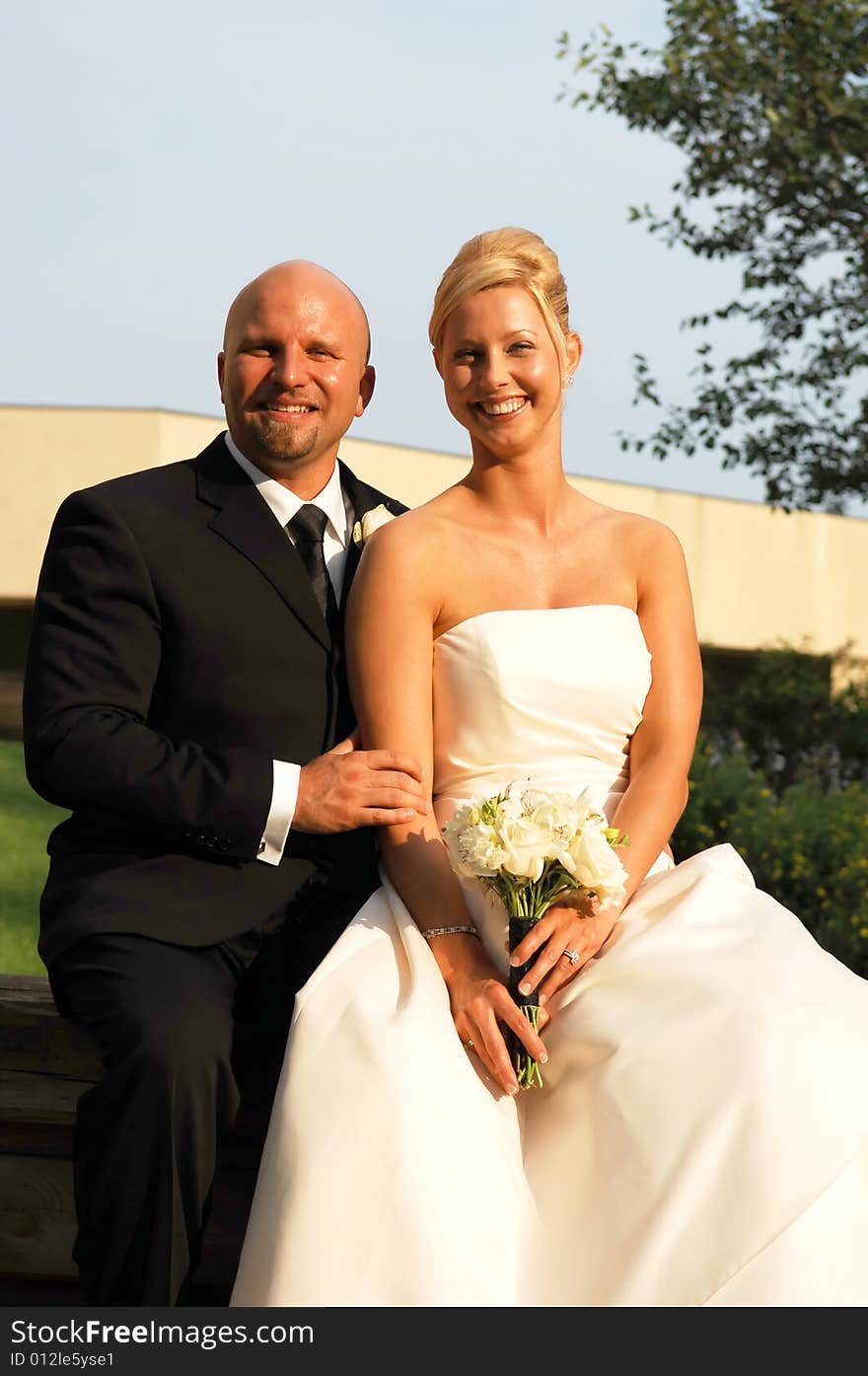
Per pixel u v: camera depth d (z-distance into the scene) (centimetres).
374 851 293
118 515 279
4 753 1226
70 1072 279
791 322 1018
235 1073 273
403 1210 219
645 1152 230
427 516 297
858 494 1032
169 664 278
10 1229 279
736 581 1723
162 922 256
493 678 283
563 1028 252
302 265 296
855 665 1608
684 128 977
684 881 271
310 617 285
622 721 291
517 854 246
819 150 929
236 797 260
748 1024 235
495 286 290
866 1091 228
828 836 716
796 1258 218
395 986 250
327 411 290
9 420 1499
